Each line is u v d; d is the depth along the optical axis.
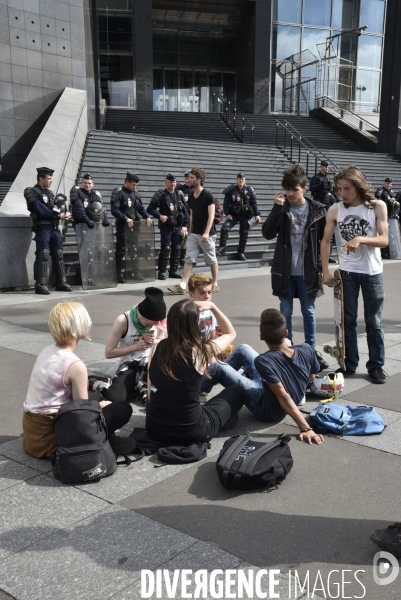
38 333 6.37
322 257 4.80
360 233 4.61
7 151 16.34
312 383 4.40
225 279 10.52
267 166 17.30
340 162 19.83
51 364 3.31
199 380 3.35
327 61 29.31
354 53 30.78
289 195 4.77
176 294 8.88
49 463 3.35
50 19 16.59
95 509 2.82
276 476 3.01
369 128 29.56
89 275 9.41
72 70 17.23
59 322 3.28
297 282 4.90
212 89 31.95
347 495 2.97
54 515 2.77
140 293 8.96
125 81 27.77
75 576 2.30
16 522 2.71
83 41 17.38
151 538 2.56
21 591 2.21
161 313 4.11
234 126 23.64
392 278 10.86
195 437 3.42
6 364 5.21
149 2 27.09
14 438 3.69
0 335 6.29
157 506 2.85
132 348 4.10
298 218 4.80
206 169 15.90
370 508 2.84
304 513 2.79
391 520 2.73
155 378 3.37
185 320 3.27
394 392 4.55
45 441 3.34
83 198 9.34
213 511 2.80
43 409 3.32
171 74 31.42
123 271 10.17
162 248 10.40
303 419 3.68
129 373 4.25
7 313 7.43
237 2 28.70
